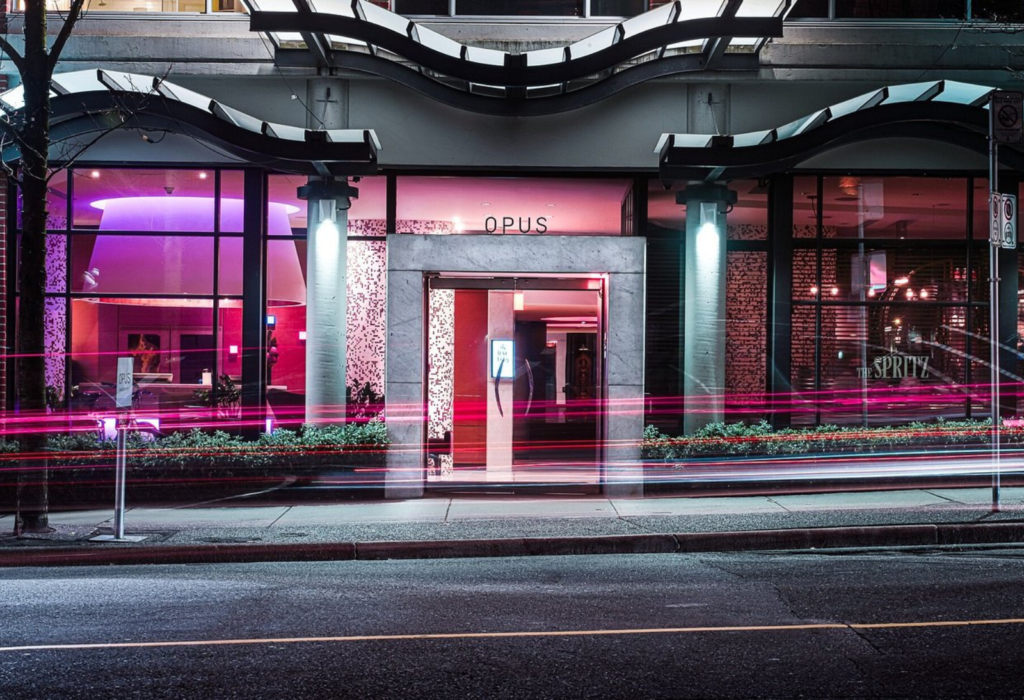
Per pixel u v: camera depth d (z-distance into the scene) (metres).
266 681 5.54
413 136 14.91
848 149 15.12
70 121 13.87
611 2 15.23
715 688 5.34
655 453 14.03
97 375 15.02
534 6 15.20
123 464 10.43
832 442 14.19
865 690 5.28
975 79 14.99
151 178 15.11
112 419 14.96
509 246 14.19
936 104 13.55
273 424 15.10
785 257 15.23
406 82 14.30
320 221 14.66
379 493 13.77
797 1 14.46
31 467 10.67
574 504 13.00
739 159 13.65
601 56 13.56
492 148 14.94
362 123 14.92
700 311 14.80
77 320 15.04
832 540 10.27
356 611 7.30
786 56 14.84
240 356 15.05
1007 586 7.90
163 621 7.00
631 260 14.20
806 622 6.78
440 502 13.40
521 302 15.01
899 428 14.65
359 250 15.30
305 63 14.34
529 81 13.65
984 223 15.49
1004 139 11.41
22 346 10.77
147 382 14.99
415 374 14.09
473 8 15.17
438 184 15.28
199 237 15.09
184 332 15.08
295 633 6.62
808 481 13.69
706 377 14.76
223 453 13.59
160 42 14.77
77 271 15.06
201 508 12.98
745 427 14.28
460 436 14.91
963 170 15.27
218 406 15.01
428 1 15.18
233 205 15.14
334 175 14.48
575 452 14.88
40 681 5.55
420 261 14.16
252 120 14.07
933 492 13.25
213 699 5.24
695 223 14.88
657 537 10.20
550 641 6.36
